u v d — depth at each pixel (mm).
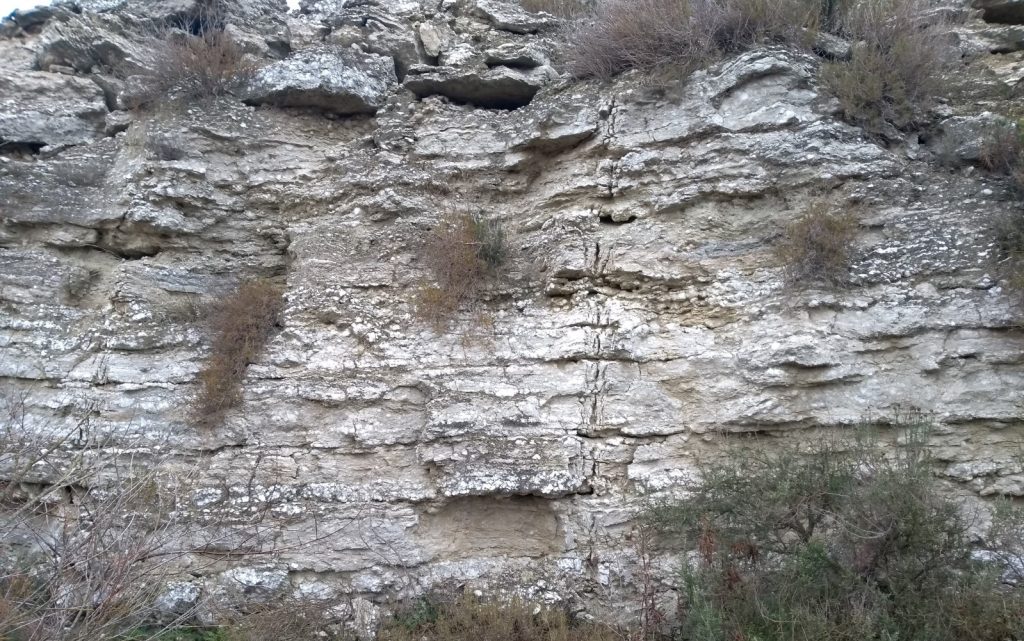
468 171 7242
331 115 7621
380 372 6605
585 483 6234
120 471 6254
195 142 7293
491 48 7812
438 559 6297
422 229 7043
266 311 6879
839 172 6359
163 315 6969
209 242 7340
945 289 5953
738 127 6633
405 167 7238
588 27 7406
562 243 6801
